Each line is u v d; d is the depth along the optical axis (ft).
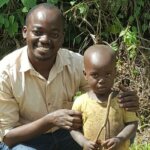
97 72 7.18
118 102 7.44
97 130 7.43
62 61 8.37
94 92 7.48
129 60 12.71
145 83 12.62
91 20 13.30
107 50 7.30
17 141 8.32
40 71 8.25
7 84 8.21
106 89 7.28
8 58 8.38
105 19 13.03
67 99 8.54
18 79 8.25
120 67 12.75
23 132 8.13
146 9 13.30
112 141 7.23
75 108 7.63
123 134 7.37
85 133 7.54
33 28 7.83
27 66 8.20
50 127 8.00
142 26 13.14
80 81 8.61
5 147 8.50
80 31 13.38
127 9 13.19
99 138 7.43
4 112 8.31
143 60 12.83
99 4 12.93
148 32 13.51
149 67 12.78
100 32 12.93
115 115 7.41
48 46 7.82
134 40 12.41
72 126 7.61
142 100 12.38
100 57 7.21
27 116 8.52
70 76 8.45
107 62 7.17
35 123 8.06
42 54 7.85
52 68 8.27
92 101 7.47
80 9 12.56
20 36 13.21
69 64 8.45
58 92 8.39
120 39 13.05
